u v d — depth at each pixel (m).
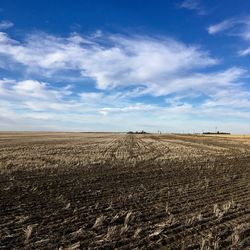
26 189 14.17
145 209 10.59
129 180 16.94
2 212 10.26
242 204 11.27
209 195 12.91
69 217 9.66
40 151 35.94
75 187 14.77
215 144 58.72
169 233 8.10
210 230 8.30
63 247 7.26
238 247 7.17
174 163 25.45
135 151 38.50
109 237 7.79
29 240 7.69
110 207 10.68
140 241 7.58
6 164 22.28
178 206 10.98
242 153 36.72
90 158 28.30
